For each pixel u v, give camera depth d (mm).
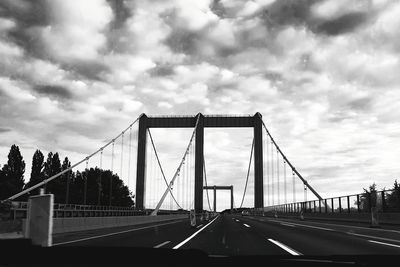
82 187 111938
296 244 13766
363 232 20844
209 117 111250
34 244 5469
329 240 15523
